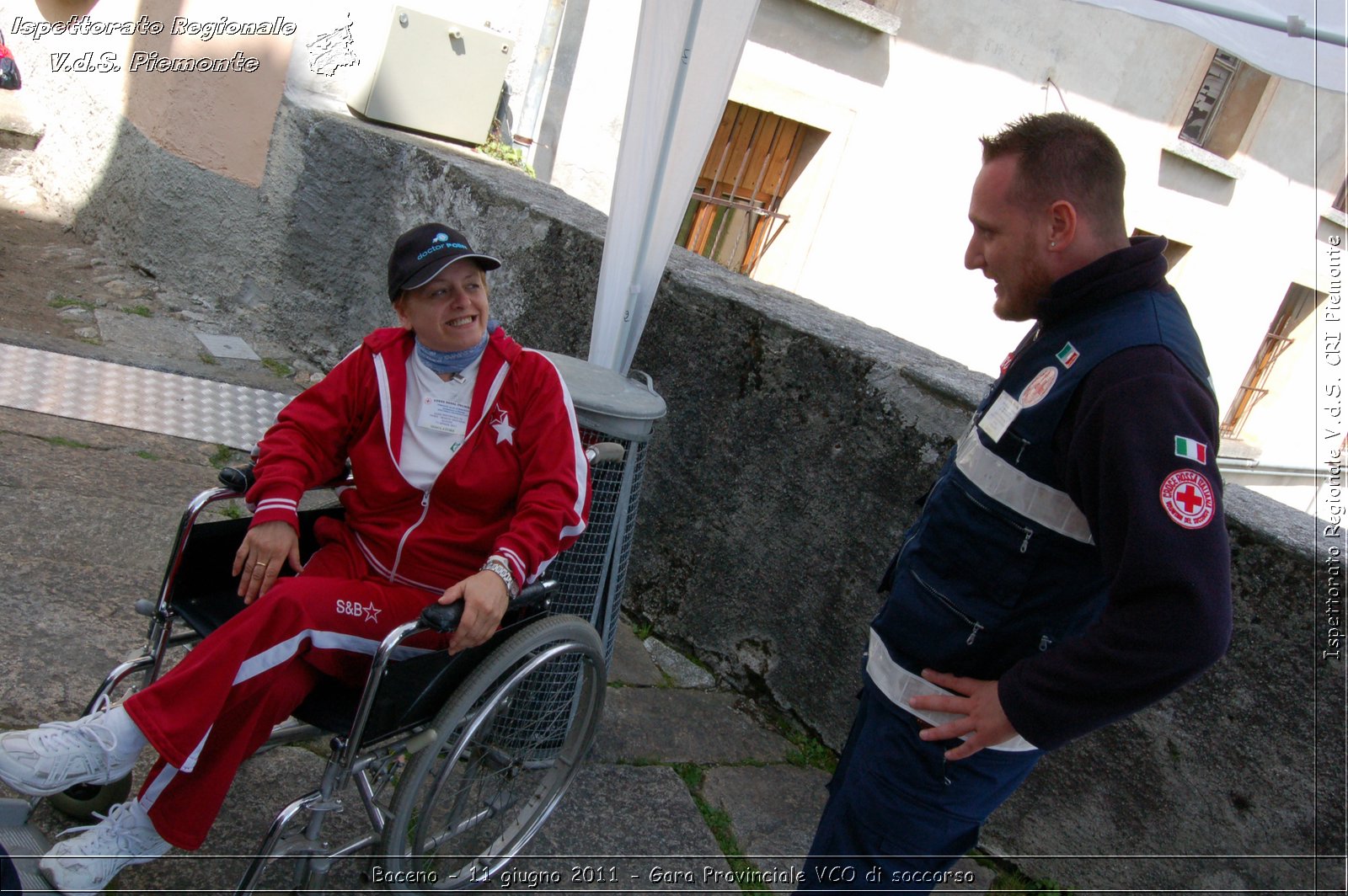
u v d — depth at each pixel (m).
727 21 2.79
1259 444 11.02
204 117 4.95
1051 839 2.73
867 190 7.35
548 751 2.62
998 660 1.74
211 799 1.81
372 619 2.01
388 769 2.06
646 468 3.59
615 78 5.81
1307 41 2.48
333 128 4.70
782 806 2.89
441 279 2.07
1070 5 7.43
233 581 2.19
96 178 5.59
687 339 3.46
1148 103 8.14
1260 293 9.84
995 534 1.71
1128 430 1.48
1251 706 2.38
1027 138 1.69
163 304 5.04
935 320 8.10
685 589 3.51
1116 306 1.62
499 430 2.17
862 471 3.05
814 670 3.19
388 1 4.88
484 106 5.21
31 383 3.85
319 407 2.16
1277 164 9.34
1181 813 2.50
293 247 4.88
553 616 2.20
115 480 3.46
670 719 3.13
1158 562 1.42
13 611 2.68
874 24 6.73
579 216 4.07
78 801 2.14
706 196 7.02
